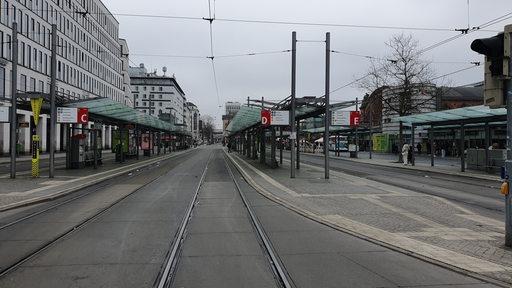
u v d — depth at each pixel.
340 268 6.55
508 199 7.81
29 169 28.66
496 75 7.52
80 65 72.50
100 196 15.33
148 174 25.83
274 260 7.00
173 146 84.06
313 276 6.14
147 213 11.78
